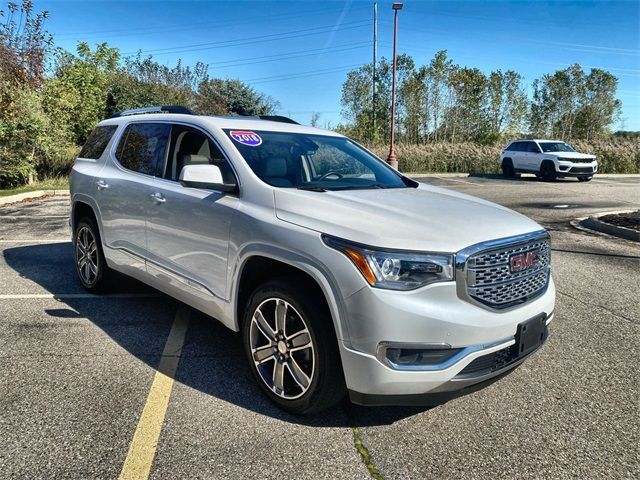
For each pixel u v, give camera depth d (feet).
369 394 8.82
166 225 12.99
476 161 93.09
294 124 15.10
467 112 148.36
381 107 136.15
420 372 8.63
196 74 112.37
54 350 12.86
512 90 160.25
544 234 10.61
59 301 16.71
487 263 9.16
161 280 13.52
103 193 15.69
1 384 10.99
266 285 10.17
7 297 17.03
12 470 8.16
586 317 16.07
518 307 9.68
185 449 8.89
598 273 21.24
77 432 9.28
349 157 14.26
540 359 13.01
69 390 10.82
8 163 46.91
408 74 137.28
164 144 14.14
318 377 9.34
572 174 70.44
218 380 11.51
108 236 15.70
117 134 16.57
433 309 8.63
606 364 12.73
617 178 81.51
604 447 9.24
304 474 8.31
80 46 77.15
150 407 10.23
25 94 48.62
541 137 166.40
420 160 93.61
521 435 9.60
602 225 31.35
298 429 9.63
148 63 90.79
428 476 8.34
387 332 8.51
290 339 9.95
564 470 8.57
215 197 11.62
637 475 8.46
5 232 28.68
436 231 9.23
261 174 11.45
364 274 8.64
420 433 9.61
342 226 9.29
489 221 10.14
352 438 9.38
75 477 8.05
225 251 11.16
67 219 33.32
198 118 13.47
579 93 177.27
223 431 9.48
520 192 55.98
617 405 10.74
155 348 13.16
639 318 16.01
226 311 11.36
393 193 11.91
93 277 17.20
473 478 8.33
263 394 10.84
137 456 8.63
